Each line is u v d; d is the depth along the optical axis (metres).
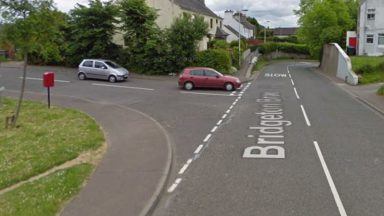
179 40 38.34
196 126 16.45
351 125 16.48
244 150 12.44
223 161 11.27
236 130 15.53
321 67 55.22
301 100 24.28
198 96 26.45
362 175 9.91
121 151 12.16
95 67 34.28
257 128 15.86
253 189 8.97
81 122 16.92
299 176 9.84
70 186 8.85
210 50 39.28
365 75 35.44
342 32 60.97
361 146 12.90
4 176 10.29
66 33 42.22
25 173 10.41
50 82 20.73
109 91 28.38
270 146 12.91
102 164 10.77
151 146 12.71
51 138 14.26
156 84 32.91
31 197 8.23
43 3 16.52
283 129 15.61
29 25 16.28
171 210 7.90
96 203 7.98
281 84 34.19
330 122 17.12
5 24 16.19
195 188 9.12
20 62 46.41
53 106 21.33
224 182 9.48
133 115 18.50
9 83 31.34
